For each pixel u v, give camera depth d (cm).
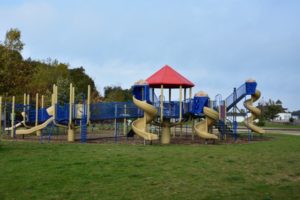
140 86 2448
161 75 2753
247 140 2912
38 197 920
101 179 1132
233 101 3266
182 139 3020
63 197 924
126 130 3678
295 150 2042
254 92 3278
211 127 2967
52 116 2719
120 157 1619
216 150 2006
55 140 2652
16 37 3956
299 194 994
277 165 1467
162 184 1084
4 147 1962
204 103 2644
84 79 6888
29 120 3022
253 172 1306
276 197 960
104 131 4128
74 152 1791
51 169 1282
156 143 2556
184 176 1207
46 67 6066
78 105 2609
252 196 967
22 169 1276
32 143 2281
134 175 1200
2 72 3312
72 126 2623
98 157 1606
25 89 4288
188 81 2789
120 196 943
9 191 973
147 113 2411
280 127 6025
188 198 938
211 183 1112
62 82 4534
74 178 1138
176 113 2608
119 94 6244
